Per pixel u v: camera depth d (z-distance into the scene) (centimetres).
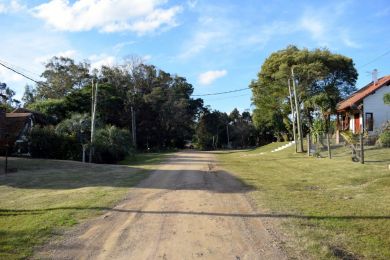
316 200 1194
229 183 1642
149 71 7644
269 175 1909
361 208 1055
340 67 5094
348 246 756
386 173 1620
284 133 6212
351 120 3878
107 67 7356
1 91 7281
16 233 890
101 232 898
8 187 1702
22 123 3906
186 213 1073
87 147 3359
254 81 5616
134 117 6812
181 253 746
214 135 9112
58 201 1287
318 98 3850
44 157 3403
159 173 2145
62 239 846
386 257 697
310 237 814
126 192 1450
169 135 7906
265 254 729
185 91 8831
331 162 2278
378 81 3847
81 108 5378
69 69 7100
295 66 4709
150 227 934
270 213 1038
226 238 834
